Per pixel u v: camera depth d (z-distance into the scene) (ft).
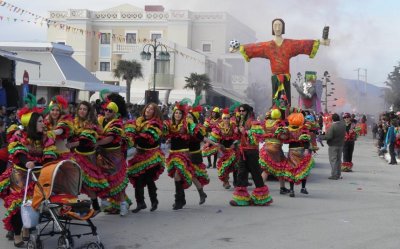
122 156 33.35
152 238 28.30
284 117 47.96
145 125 34.42
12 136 26.16
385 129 89.61
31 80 96.78
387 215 35.65
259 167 38.55
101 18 212.23
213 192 44.65
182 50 174.40
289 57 67.87
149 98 95.66
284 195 44.09
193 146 37.42
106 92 35.12
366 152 100.58
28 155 25.81
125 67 160.56
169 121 36.29
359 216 35.17
